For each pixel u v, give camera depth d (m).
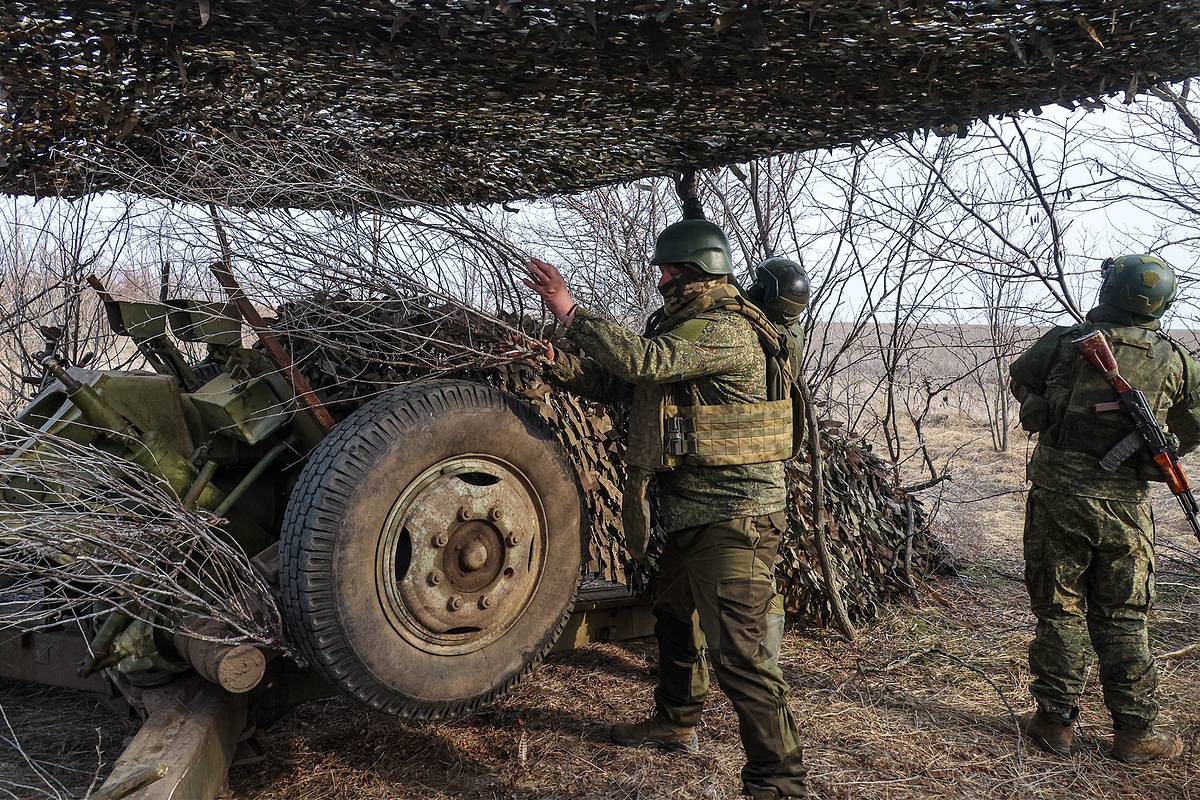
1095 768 3.08
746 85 3.06
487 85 3.07
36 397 3.29
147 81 2.75
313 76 3.02
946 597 4.92
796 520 4.30
